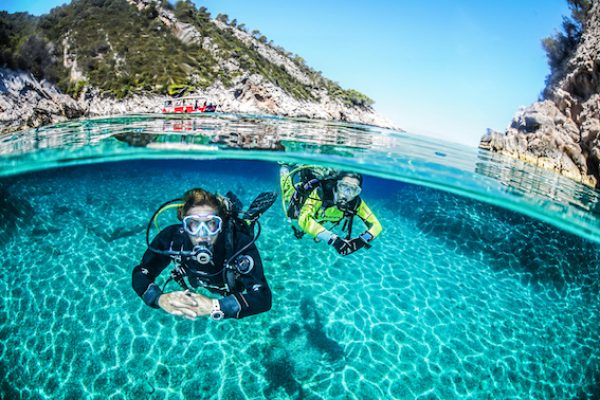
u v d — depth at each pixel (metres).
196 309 2.27
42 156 7.23
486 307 6.32
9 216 8.38
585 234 7.62
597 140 9.09
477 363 4.93
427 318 5.75
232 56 35.94
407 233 9.51
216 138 8.87
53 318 5.01
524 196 6.92
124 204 10.45
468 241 8.80
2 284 5.83
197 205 2.74
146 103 22.61
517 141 12.31
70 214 9.13
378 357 4.79
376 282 6.66
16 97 12.58
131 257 6.90
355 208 4.36
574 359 5.36
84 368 4.22
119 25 30.66
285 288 6.14
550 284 7.40
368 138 12.52
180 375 4.22
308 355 4.70
